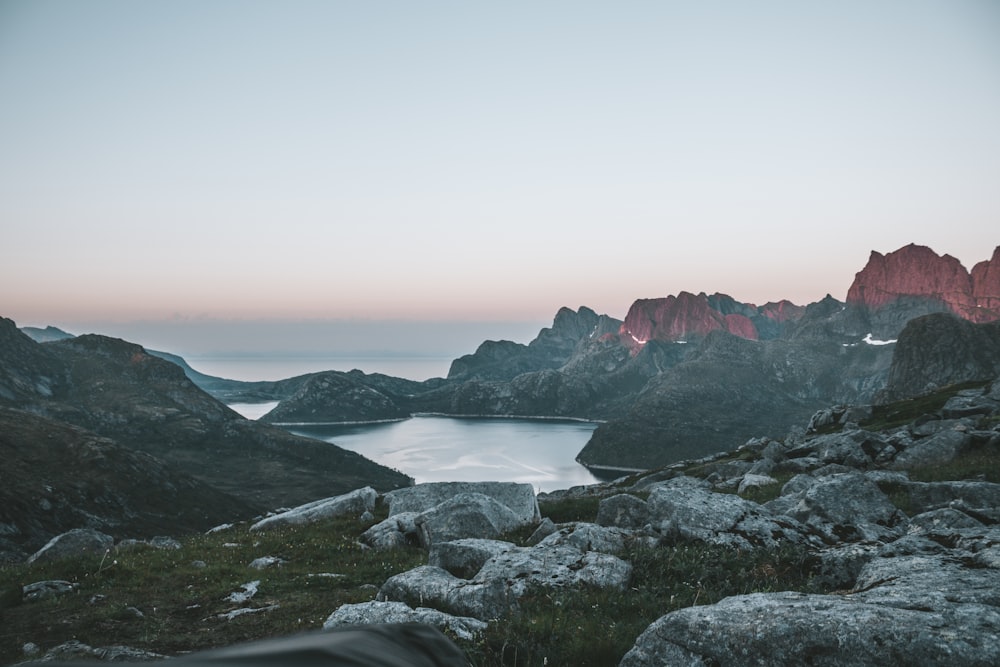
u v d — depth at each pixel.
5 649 14.71
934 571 10.51
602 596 13.65
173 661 2.29
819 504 22.38
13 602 18.30
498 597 14.15
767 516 20.27
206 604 18.09
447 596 14.50
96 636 15.39
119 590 19.55
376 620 12.59
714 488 46.84
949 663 6.98
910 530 20.45
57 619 16.75
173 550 26.44
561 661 10.24
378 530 28.39
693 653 8.48
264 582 19.95
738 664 8.04
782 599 8.68
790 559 15.96
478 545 18.91
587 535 19.05
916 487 27.06
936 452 48.16
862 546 15.36
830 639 7.61
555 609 12.85
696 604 13.29
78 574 21.38
